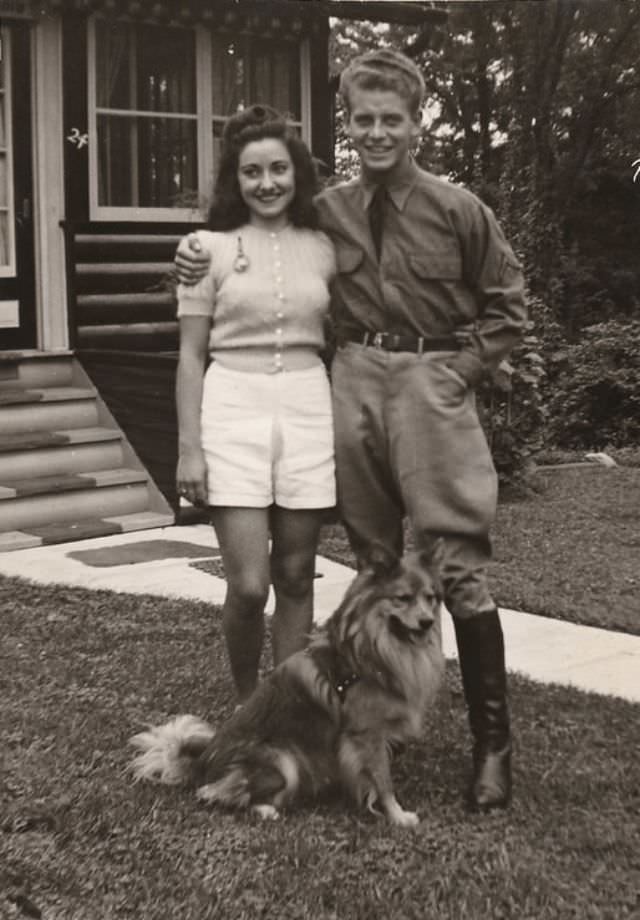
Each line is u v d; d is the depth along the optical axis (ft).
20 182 30.73
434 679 12.17
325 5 32.94
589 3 76.43
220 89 33.37
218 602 21.36
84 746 14.40
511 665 17.97
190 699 16.19
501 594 21.80
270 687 12.74
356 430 13.30
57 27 30.63
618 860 11.51
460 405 13.01
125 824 12.16
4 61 30.12
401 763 14.03
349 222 13.16
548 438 45.78
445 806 12.78
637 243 80.43
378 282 12.98
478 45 79.05
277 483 13.46
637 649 18.75
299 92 34.35
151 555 25.21
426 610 11.80
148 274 32.24
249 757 12.46
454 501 12.96
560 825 12.30
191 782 13.06
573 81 78.84
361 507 13.60
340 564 24.34
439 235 12.70
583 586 22.65
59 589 22.15
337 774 12.48
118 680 16.99
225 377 13.44
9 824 12.23
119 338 31.91
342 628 12.12
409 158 12.78
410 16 34.53
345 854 11.58
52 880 11.12
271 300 13.24
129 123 32.09
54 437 28.68
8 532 26.91
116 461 29.71
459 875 11.19
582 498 32.27
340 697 12.19
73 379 31.17
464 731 15.08
